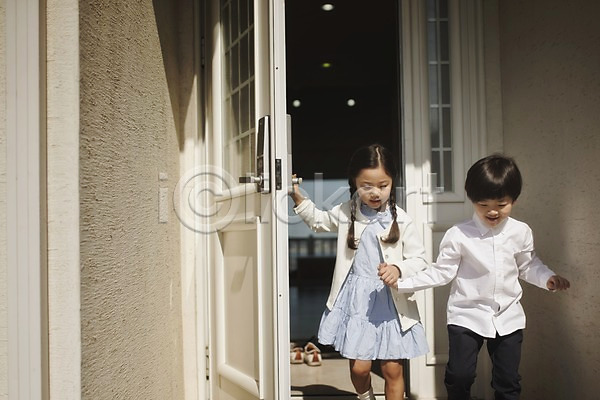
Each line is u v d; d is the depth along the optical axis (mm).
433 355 2771
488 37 2891
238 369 2377
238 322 2383
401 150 2895
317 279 10062
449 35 2879
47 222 1484
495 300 2305
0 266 1474
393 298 2379
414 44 2863
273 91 2006
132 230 1902
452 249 2328
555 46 2355
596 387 2102
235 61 2484
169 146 2445
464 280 2346
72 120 1486
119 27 1811
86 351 1513
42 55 1489
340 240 2525
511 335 2307
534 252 2379
